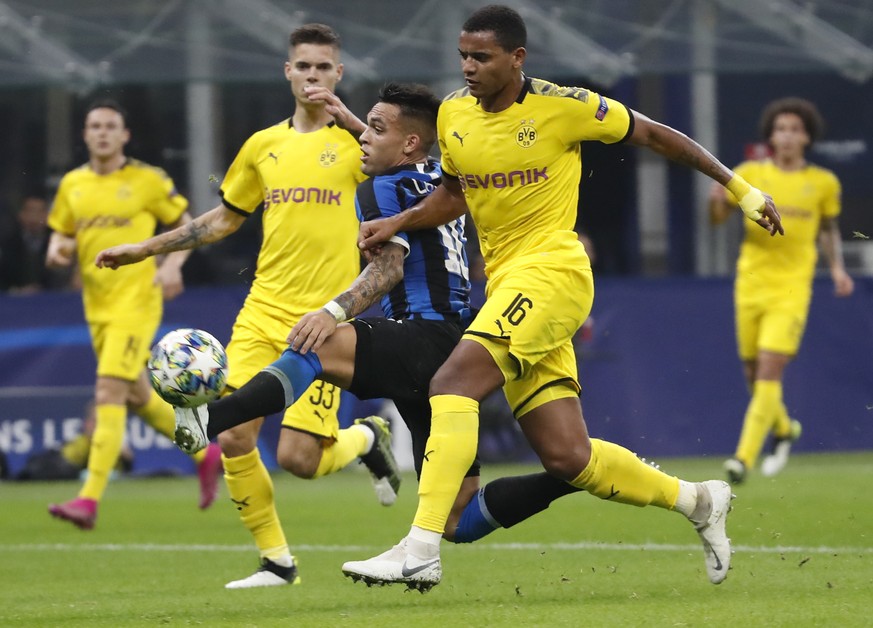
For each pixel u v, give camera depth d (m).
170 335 19.39
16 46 54.31
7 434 52.41
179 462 52.91
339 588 24.00
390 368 21.09
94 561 29.14
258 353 26.89
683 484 21.69
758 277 42.50
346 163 26.91
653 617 18.62
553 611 19.52
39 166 61.06
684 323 53.06
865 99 62.19
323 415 27.03
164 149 60.03
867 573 23.95
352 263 27.20
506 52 20.16
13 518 39.25
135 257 24.97
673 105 61.06
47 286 58.59
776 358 41.91
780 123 42.88
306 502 42.16
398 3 54.50
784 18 54.50
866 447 53.41
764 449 54.34
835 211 43.19
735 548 28.16
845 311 53.25
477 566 26.73
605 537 31.42
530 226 20.83
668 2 54.78
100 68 54.56
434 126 22.38
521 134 20.52
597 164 61.41
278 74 54.84
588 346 52.72
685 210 61.44
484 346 20.11
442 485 19.84
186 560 29.27
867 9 54.69
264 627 18.56
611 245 61.69
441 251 21.94
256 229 58.56
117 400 36.31
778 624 17.81
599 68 54.88
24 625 19.70
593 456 20.91
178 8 54.41
